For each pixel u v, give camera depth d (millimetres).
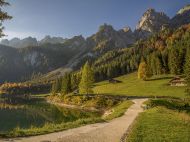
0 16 22688
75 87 170625
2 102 159250
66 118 76375
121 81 178500
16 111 101312
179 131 26109
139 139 21766
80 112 91375
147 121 33312
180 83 121750
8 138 21750
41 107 120188
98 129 28500
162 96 97000
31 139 21719
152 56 177250
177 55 147875
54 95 174875
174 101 73875
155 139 21766
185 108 63406
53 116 83000
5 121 71875
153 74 172625
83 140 21891
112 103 94062
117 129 28625
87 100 109562
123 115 46781
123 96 107000
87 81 114562
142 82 150250
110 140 22266
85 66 115250
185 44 180250
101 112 88000
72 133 25469
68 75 149000
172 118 37094
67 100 126312
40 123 67562
